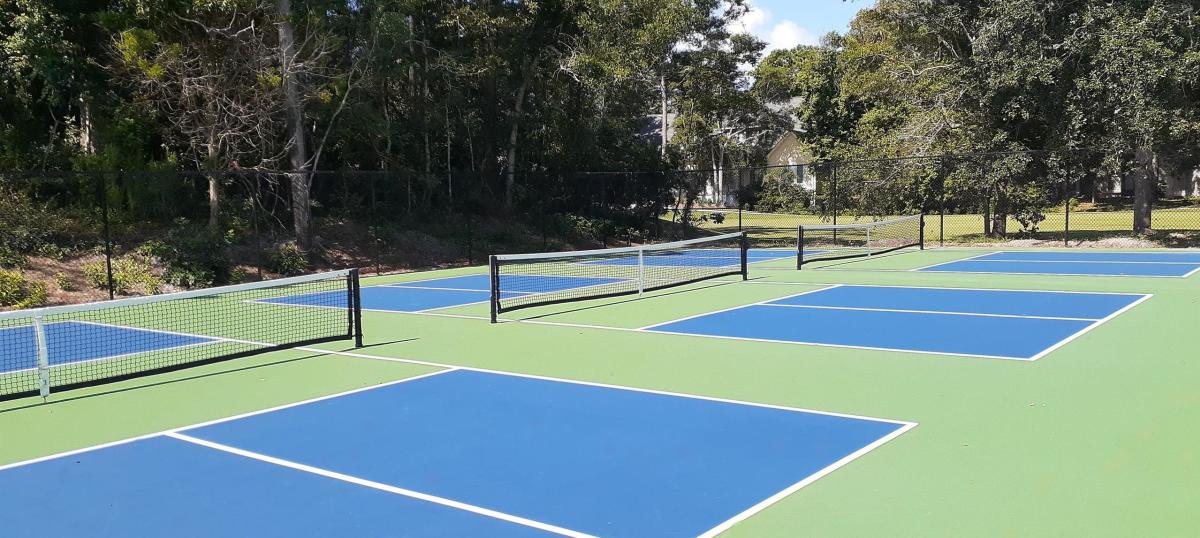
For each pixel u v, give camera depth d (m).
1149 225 28.62
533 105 33.91
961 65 27.70
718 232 36.66
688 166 65.50
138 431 7.54
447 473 6.12
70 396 9.03
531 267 25.23
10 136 22.88
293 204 24.61
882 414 7.56
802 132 59.22
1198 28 23.88
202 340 12.85
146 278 20.36
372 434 7.23
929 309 14.12
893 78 32.81
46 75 22.09
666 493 5.61
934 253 26.50
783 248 30.58
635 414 7.73
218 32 22.09
